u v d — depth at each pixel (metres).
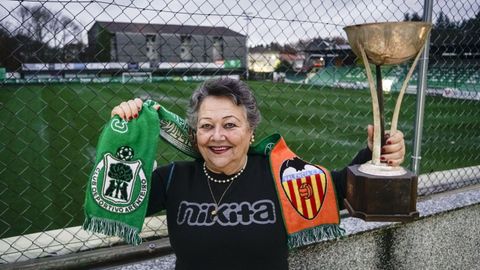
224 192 1.45
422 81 2.35
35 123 8.80
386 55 1.20
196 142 1.53
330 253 2.09
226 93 1.35
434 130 7.75
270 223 1.42
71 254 1.90
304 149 7.38
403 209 1.19
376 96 1.25
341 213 2.33
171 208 1.47
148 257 1.97
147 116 1.42
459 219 2.48
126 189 1.40
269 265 1.41
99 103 10.06
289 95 8.90
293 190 1.47
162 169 1.55
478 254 2.60
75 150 6.77
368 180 1.18
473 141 7.15
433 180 2.88
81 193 4.69
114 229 1.40
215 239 1.38
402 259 2.32
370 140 1.39
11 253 1.91
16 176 5.24
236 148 1.39
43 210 4.10
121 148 1.40
